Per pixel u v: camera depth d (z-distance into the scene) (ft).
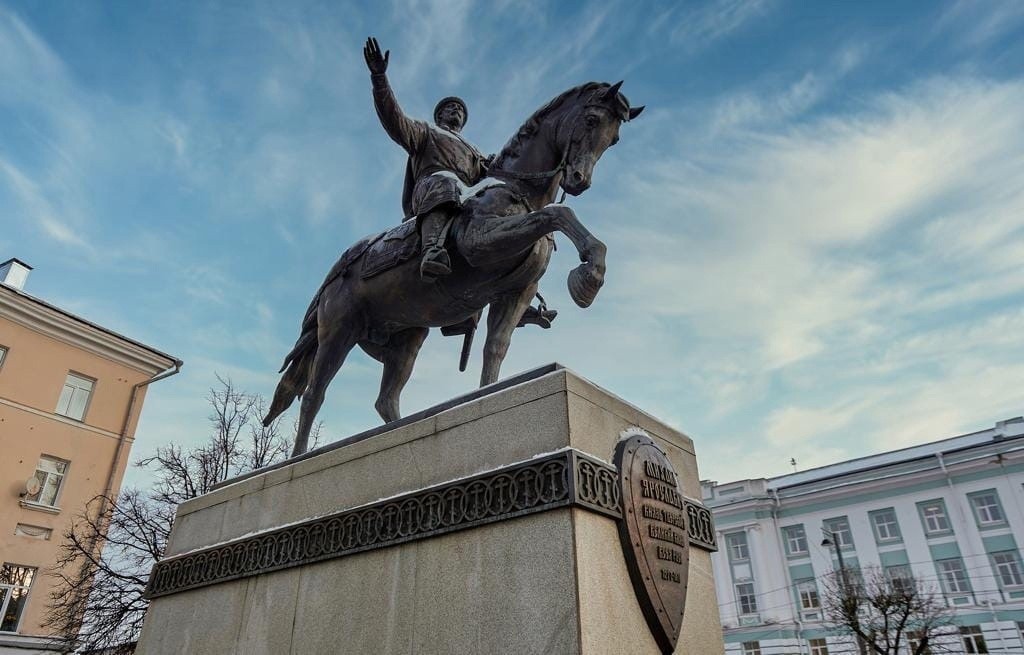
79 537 52.49
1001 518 76.79
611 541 7.99
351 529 9.91
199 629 11.76
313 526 10.57
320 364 14.82
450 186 13.02
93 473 62.69
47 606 46.96
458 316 14.08
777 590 86.48
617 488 8.38
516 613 7.55
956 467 80.84
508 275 12.87
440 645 8.08
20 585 55.06
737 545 91.56
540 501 7.83
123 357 68.23
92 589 41.93
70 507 59.98
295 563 10.47
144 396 69.26
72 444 62.18
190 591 12.57
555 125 12.75
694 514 10.30
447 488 8.91
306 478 11.51
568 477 7.74
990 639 72.38
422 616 8.44
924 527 80.89
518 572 7.73
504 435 8.86
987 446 80.33
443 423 9.70
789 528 89.92
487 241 12.06
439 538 8.76
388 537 9.29
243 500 12.64
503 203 12.53
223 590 11.76
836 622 75.10
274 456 52.70
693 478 10.90
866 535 84.12
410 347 15.79
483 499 8.42
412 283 13.52
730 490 95.61
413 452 9.89
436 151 14.38
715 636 9.34
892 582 72.95
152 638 12.76
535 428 8.57
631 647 7.56
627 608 7.77
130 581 41.47
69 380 64.49
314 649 9.52
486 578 8.00
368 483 10.30
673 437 10.77
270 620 10.47
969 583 75.87
